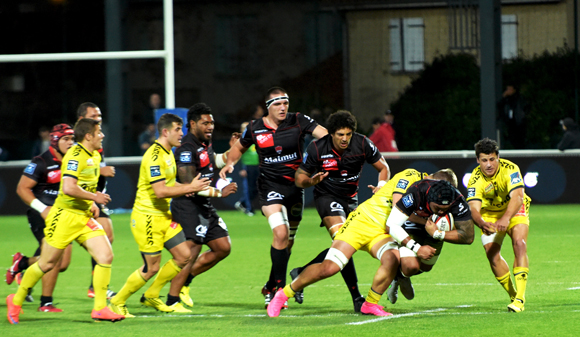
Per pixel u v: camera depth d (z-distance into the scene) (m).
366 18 89.62
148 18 96.75
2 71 92.75
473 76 79.38
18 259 24.70
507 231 22.64
